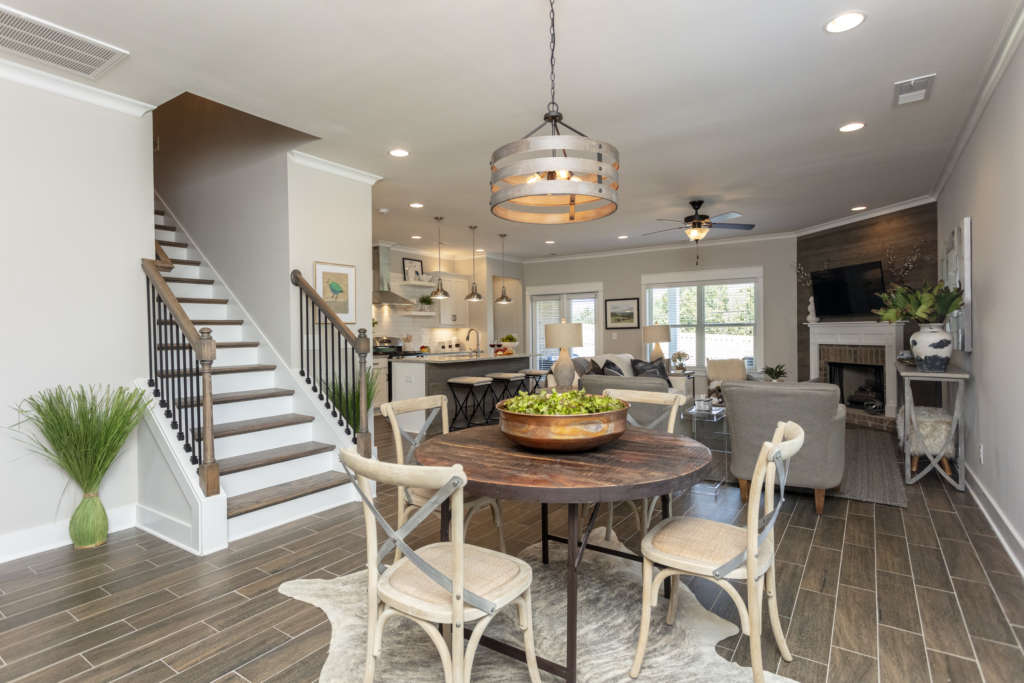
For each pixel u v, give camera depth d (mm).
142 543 3014
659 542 1901
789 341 7480
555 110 2408
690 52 2625
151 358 3344
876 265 5934
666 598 2395
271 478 3508
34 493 2893
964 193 3998
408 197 5395
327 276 4328
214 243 4707
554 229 7035
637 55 2648
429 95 3086
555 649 2012
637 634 2104
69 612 2268
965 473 4035
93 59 2684
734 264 7914
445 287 9430
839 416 3402
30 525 2877
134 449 3293
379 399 7352
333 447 3857
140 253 3332
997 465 3121
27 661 1927
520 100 3152
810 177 4797
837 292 6535
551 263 9758
